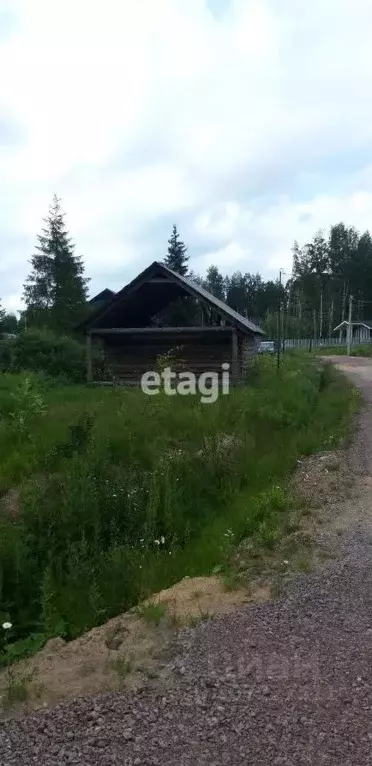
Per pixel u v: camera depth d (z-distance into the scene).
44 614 4.49
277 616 4.09
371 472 8.26
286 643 3.71
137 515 6.17
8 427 9.58
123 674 3.41
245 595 4.48
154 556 5.44
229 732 2.84
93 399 12.61
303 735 2.80
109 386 17.02
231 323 18.03
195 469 7.62
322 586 4.59
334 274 80.88
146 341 19.33
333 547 5.43
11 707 3.17
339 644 3.69
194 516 6.66
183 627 3.98
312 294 77.94
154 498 6.39
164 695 3.18
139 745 2.78
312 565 5.02
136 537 5.91
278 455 8.74
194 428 9.68
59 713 3.07
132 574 5.07
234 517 6.31
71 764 2.67
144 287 18.62
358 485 7.57
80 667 3.55
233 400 12.02
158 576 5.09
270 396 12.98
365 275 78.50
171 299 20.62
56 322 34.88
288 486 7.39
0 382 14.10
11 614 4.76
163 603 4.37
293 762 2.62
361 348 56.16
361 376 25.27
